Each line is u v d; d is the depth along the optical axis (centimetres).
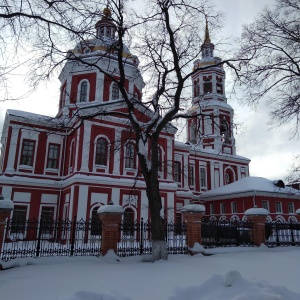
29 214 2242
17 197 2231
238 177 3656
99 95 2527
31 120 2327
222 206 3148
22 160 2322
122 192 2230
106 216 1202
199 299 545
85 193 2088
